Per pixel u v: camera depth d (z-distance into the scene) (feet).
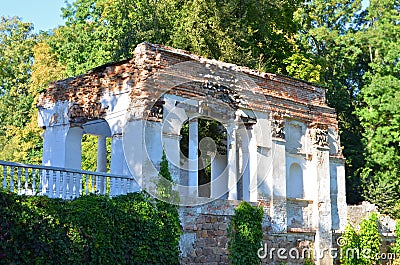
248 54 126.52
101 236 64.85
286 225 88.43
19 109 159.94
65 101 86.43
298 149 93.86
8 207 57.62
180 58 79.61
